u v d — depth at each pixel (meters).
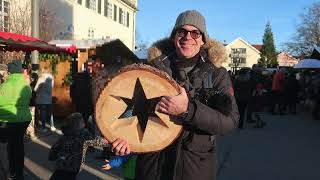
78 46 15.27
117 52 18.33
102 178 7.71
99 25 40.59
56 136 11.91
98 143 4.42
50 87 12.66
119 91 2.54
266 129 15.48
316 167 9.21
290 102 21.44
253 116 19.53
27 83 6.99
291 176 8.39
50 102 12.67
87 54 15.20
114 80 2.54
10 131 6.86
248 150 11.05
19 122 6.86
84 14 37.19
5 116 6.78
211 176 2.74
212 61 2.86
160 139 2.55
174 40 2.90
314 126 16.64
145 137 2.55
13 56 18.30
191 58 2.84
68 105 15.04
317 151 11.11
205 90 2.71
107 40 16.78
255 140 12.76
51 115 12.81
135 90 2.55
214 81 2.79
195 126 2.58
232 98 2.74
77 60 15.17
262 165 9.30
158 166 2.72
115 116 2.55
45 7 31.30
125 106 2.56
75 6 35.44
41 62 15.11
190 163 2.67
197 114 2.51
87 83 9.81
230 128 2.64
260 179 8.10
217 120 2.56
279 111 21.42
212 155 2.75
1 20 25.70
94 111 2.56
